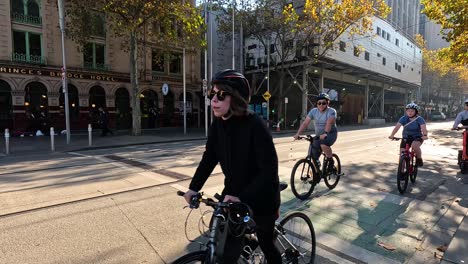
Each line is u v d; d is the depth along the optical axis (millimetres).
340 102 39219
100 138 17750
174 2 18016
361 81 40594
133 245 3707
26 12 20547
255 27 26438
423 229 4262
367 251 3629
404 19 66000
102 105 24250
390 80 44156
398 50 45281
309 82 34250
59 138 17766
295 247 2852
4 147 13766
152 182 6613
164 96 27938
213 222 2043
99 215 4652
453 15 15422
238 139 2059
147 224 4328
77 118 22797
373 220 4562
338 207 5113
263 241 2326
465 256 3439
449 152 11664
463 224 4355
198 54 30156
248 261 2357
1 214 4637
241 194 1961
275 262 2408
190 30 19266
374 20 38125
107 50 24172
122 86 25000
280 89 28031
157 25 20594
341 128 29875
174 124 28641
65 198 5445
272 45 31703
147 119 27078
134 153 11398
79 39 19281
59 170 8008
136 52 19312
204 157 2334
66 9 18953
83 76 22781
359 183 6652
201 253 1987
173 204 5168
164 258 3424
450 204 5289
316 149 5809
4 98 20031
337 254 3549
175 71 28750
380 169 8102
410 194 5867
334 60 30422
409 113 6395
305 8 24891
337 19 24078
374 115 47938
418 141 6297
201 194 2211
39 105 21359
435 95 67500
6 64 19500
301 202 5352
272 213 2213
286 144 14383
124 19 18250
